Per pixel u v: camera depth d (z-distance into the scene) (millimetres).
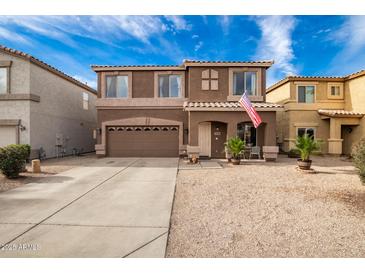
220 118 13711
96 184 7949
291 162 13211
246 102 12211
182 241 3957
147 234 4180
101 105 16016
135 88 16141
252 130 15578
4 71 13656
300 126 17438
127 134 16141
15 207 5598
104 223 4660
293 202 5949
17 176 8867
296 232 4238
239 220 4832
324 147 17234
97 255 3523
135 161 13719
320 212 5219
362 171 6602
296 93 17500
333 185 7703
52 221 4742
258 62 15227
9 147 8672
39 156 14289
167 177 9086
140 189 7309
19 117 13555
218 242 3918
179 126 15891
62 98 17266
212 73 15539
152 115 16047
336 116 16062
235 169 10859
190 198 6383
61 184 7930
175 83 16281
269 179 8688
